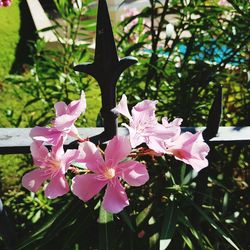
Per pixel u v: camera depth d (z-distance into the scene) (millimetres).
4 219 287
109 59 238
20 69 1089
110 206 184
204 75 455
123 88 493
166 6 436
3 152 249
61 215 276
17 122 538
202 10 454
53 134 194
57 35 538
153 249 309
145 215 320
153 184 362
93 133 263
